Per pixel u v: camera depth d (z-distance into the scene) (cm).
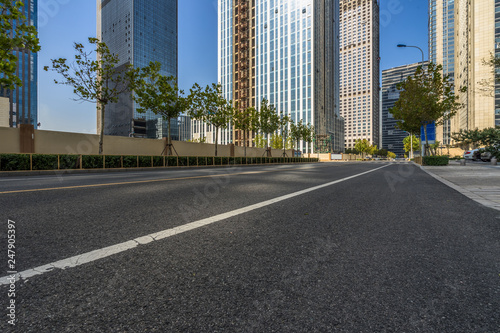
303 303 135
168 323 117
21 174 1191
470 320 121
